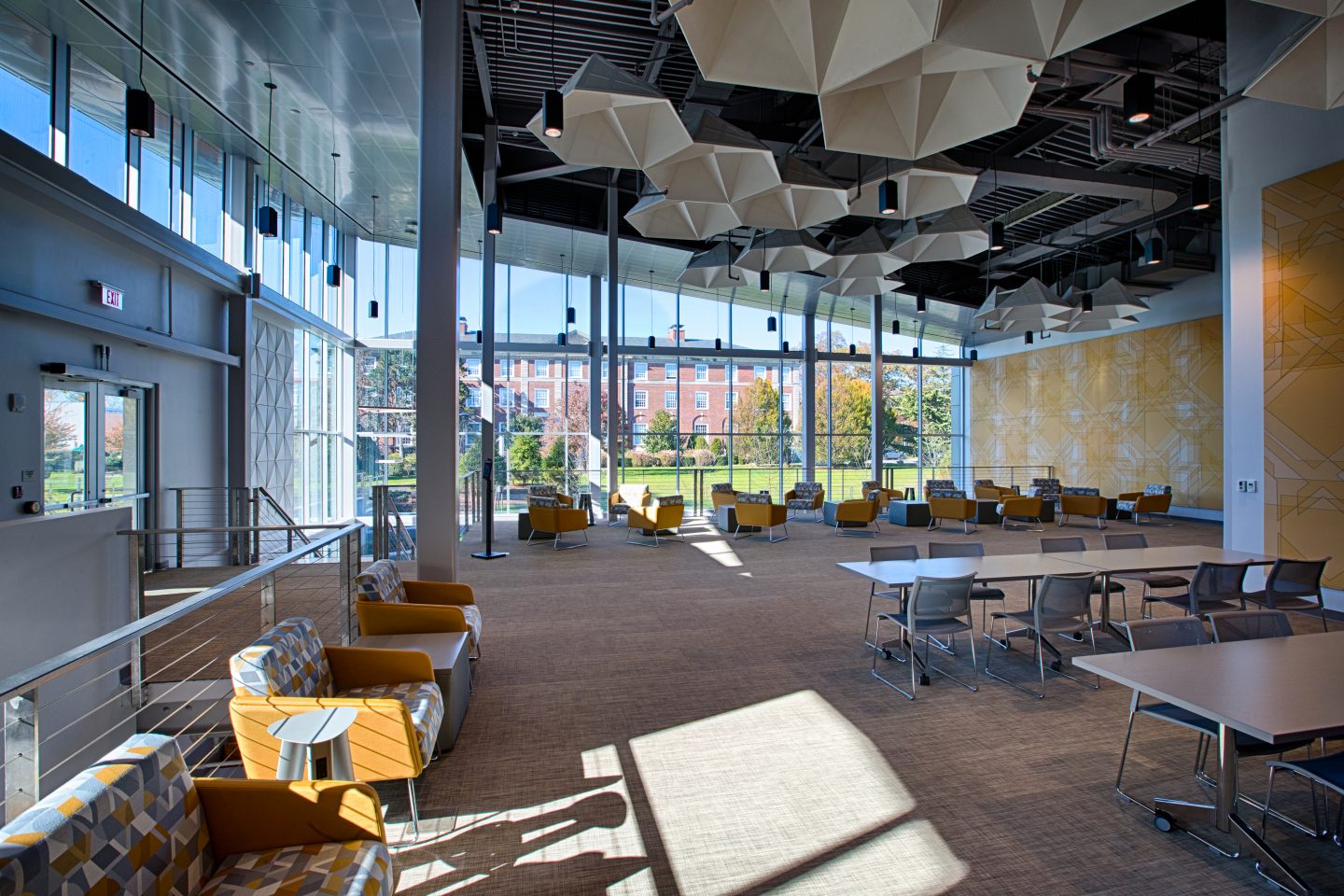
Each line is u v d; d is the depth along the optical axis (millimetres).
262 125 7887
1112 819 2744
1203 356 13469
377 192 10547
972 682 4371
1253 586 6957
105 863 1481
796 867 2436
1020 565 4875
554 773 3148
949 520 13648
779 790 2988
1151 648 3113
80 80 6414
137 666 4406
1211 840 2576
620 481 16141
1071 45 3475
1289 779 3059
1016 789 2988
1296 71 4141
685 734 3574
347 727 2021
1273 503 6773
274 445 10648
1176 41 6809
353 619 4152
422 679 3232
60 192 5738
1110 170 9992
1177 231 13086
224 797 1850
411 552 8883
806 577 7902
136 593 4480
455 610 3961
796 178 6359
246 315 9172
